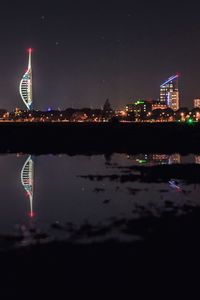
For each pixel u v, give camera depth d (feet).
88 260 55.67
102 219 78.79
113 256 57.06
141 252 58.95
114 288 47.93
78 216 81.97
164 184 123.65
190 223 74.64
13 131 435.53
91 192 110.22
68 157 216.74
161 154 232.94
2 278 50.31
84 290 47.47
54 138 353.72
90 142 319.88
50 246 61.31
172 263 54.80
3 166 176.04
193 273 51.72
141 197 101.86
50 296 46.16
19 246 61.52
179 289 47.70
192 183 125.59
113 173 150.92
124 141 326.65
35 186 122.62
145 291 47.24
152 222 75.61
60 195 106.42
